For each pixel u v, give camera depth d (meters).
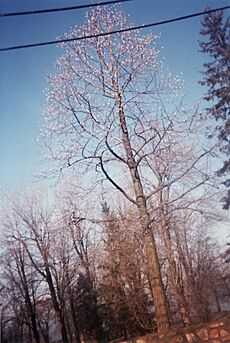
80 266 27.30
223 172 13.06
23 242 29.66
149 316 18.97
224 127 13.78
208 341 8.59
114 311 23.70
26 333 38.72
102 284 24.39
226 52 18.44
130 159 12.49
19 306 33.09
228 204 13.02
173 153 12.43
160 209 12.52
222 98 16.59
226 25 19.16
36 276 31.12
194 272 19.38
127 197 12.46
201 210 12.48
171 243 17.19
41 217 28.72
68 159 12.38
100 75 12.98
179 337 9.02
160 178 12.76
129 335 22.55
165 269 16.52
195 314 17.08
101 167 12.34
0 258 31.27
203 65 18.58
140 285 18.70
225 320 8.73
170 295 16.59
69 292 29.88
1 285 32.72
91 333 29.03
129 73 13.02
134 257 17.81
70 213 12.82
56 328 38.50
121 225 13.48
